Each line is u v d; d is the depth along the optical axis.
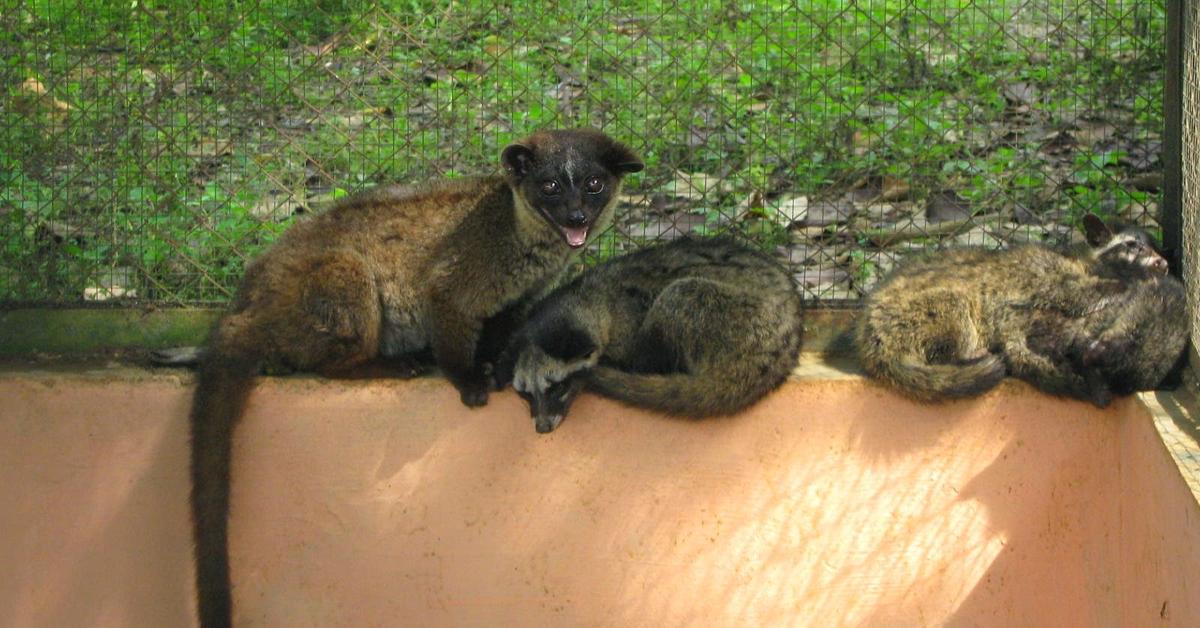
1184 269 2.63
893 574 2.68
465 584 2.69
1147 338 2.58
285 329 2.63
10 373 2.68
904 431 2.66
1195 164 2.57
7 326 2.75
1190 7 2.61
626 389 2.63
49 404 2.67
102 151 2.76
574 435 2.66
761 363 2.63
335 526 2.68
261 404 2.66
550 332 2.63
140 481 2.68
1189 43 2.61
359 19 2.78
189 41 2.76
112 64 2.76
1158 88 2.73
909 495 2.67
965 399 2.64
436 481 2.67
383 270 2.67
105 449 2.67
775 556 2.68
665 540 2.68
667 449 2.66
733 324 2.63
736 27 2.79
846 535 2.67
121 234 2.77
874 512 2.67
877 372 2.65
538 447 2.66
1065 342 2.63
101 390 2.66
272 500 2.68
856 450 2.66
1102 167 2.78
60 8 2.75
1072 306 2.63
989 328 2.67
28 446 2.67
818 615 2.69
